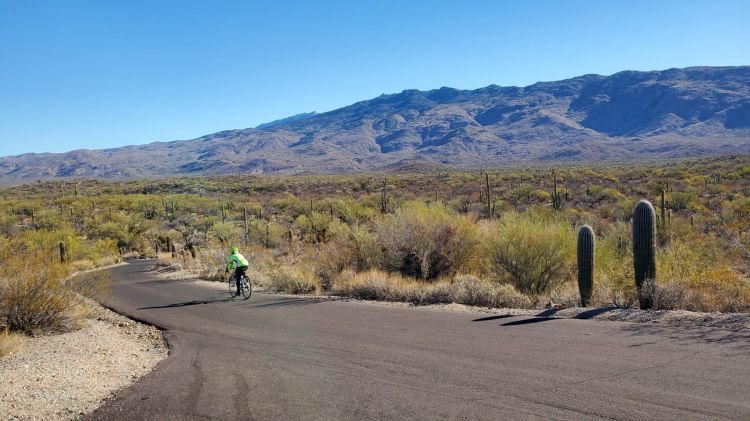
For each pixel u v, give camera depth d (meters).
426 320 10.81
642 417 5.40
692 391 5.96
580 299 11.52
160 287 21.39
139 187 115.69
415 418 5.77
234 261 16.86
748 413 5.35
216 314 13.48
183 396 6.97
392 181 99.38
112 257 40.50
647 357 7.24
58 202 74.38
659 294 10.29
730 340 7.78
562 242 14.20
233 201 81.00
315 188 100.69
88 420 6.34
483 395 6.30
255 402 6.57
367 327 10.48
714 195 44.88
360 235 19.16
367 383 7.02
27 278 12.01
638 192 54.91
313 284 17.39
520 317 10.48
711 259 13.29
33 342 10.79
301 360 8.34
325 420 5.87
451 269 16.92
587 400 5.92
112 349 10.04
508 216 16.95
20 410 6.67
